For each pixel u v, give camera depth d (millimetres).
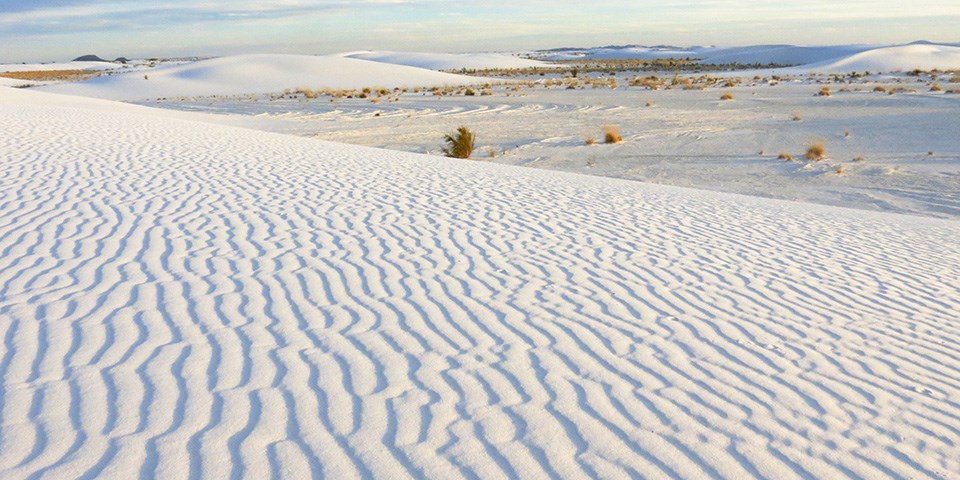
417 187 11211
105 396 3934
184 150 13969
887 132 23984
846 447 3695
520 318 5465
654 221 9570
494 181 12352
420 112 35750
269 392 4043
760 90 47281
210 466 3271
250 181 10977
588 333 5207
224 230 7871
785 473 3404
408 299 5809
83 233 7516
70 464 3260
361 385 4184
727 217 10258
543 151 22250
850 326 5691
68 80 98812
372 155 15336
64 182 10148
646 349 4945
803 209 11648
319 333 4992
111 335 4824
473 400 4039
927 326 5812
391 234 8000
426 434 3631
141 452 3371
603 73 93000
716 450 3588
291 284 6082
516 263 7047
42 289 5754
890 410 4176
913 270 7723
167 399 3918
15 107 20156
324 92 53125
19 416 3691
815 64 95125
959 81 52188
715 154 21062
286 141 17234
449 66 116250
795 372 4676
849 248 8664
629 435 3705
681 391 4285
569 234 8453
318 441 3523
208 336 4859
